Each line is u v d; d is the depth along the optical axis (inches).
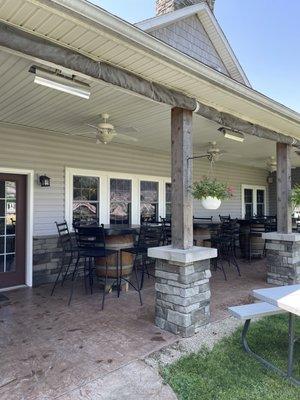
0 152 199.0
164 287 137.5
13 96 147.8
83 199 241.6
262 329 140.3
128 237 194.5
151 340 125.9
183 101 137.3
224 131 189.2
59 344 121.6
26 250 211.9
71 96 147.5
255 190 421.7
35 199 214.1
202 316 137.8
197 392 94.3
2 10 80.7
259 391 95.7
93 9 84.7
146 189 286.8
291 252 203.6
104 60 108.2
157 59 108.9
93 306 166.7
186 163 140.0
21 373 100.9
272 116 174.9
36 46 92.3
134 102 155.8
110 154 257.6
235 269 261.4
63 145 228.4
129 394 91.9
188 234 139.3
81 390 92.8
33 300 177.5
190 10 271.1
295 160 339.3
